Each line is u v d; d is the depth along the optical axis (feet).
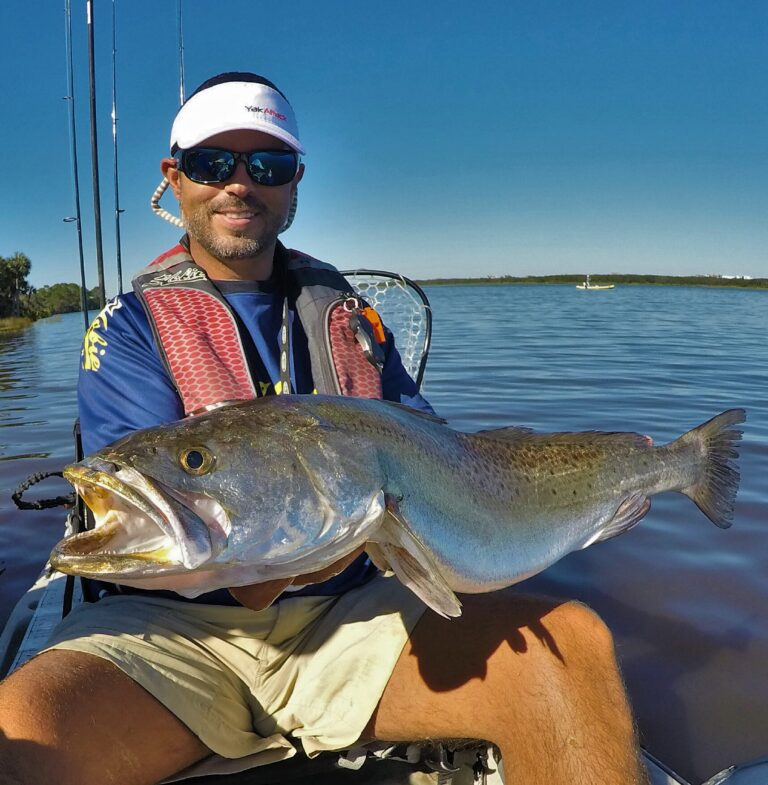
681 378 12.13
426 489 2.41
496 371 12.78
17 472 6.88
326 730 2.59
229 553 1.99
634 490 3.23
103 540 1.90
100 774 2.14
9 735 1.99
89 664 2.30
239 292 3.09
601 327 23.27
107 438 2.76
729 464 3.60
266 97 3.05
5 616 4.05
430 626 2.57
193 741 2.43
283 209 3.12
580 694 2.28
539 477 2.90
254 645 2.70
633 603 4.15
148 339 2.92
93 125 5.65
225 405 2.21
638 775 2.22
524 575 2.81
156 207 3.49
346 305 3.10
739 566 4.62
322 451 2.16
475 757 2.71
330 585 2.88
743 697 3.26
